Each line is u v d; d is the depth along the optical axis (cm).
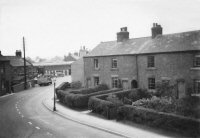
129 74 3125
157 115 1612
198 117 1603
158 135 1487
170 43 2803
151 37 3262
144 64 2941
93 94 2666
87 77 3809
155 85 2809
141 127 1692
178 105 1906
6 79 4328
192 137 1379
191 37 2712
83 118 2095
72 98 2575
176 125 1484
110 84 3403
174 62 2619
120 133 1580
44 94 3919
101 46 3900
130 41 3503
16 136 1611
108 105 2030
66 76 7369
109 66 3409
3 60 4262
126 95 2716
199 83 2423
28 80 5556
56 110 2530
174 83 2620
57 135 1609
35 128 1817
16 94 4141
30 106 2877
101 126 1789
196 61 2461
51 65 7500
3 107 2856
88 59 3784
